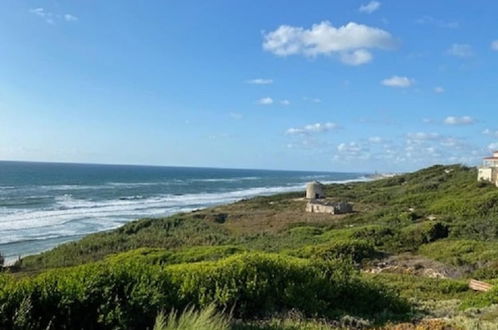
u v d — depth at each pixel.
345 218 56.56
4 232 52.09
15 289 7.24
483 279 21.12
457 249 29.47
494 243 30.77
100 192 111.50
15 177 159.00
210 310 6.97
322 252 28.31
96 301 7.55
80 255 37.56
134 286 7.90
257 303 9.16
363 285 10.92
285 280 9.99
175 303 8.14
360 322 8.63
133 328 7.46
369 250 29.86
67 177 173.62
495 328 8.05
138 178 189.25
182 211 76.56
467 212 47.19
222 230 51.25
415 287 17.92
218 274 9.35
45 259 35.81
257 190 139.25
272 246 37.66
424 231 35.03
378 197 80.12
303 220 57.44
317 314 9.11
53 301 7.34
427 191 74.62
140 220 53.62
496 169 69.12
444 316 10.02
